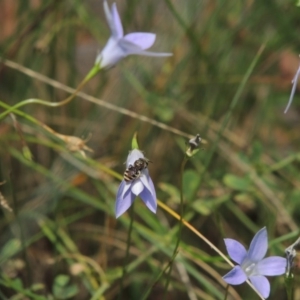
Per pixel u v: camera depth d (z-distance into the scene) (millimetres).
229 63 681
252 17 651
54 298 521
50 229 572
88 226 596
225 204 603
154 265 559
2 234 575
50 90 617
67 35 634
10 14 641
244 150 624
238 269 445
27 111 609
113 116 614
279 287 567
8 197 586
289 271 450
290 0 649
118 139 617
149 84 625
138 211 566
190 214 581
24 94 611
